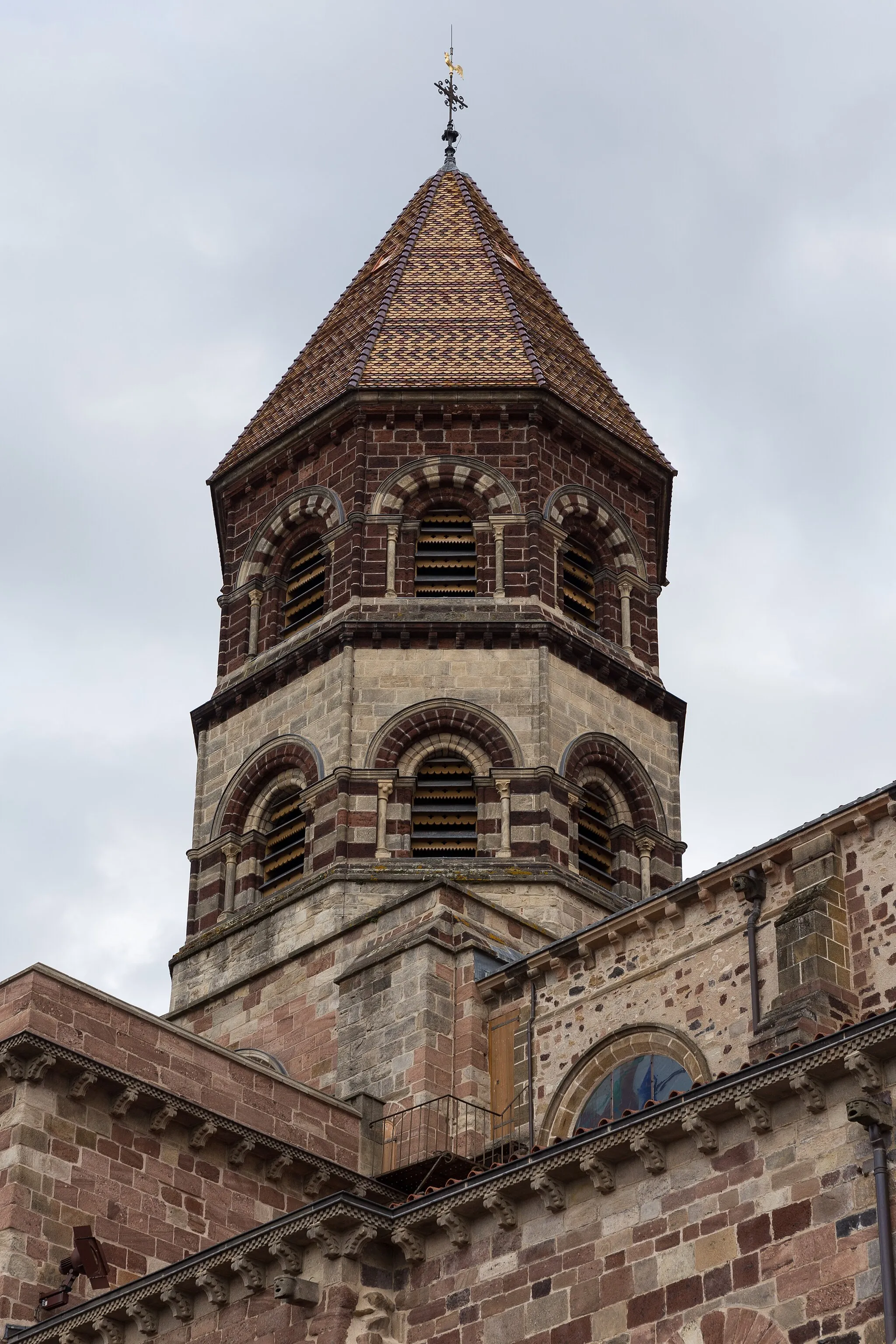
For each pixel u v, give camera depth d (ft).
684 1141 99.96
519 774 178.40
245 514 203.62
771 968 133.69
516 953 162.81
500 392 196.54
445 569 191.62
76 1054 135.85
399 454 195.11
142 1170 137.39
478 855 175.73
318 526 197.88
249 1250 108.58
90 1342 116.57
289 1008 170.40
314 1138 150.92
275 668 188.44
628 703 189.57
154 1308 113.29
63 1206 132.57
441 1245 106.32
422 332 204.85
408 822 177.58
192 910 185.16
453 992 160.15
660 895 143.33
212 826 187.42
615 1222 100.58
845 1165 93.97
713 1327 95.20
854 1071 94.53
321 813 178.91
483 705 181.47
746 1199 96.53
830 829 131.95
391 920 167.63
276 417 206.59
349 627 184.65
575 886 174.50
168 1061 143.54
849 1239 92.53
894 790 128.26
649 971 143.95
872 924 127.85
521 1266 102.89
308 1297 105.81
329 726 182.19
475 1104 152.97
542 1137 146.20
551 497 194.29
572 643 185.98
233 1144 142.31
